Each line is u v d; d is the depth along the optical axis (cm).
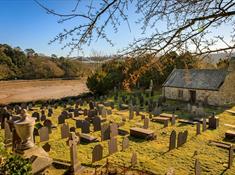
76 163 1146
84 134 1661
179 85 3362
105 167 1209
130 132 1731
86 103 3228
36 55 7744
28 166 583
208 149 1491
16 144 1020
